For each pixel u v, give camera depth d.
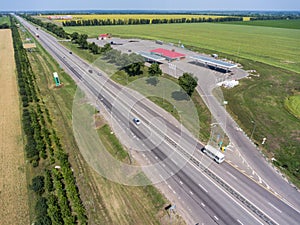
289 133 49.53
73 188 32.88
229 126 52.06
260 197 33.84
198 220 30.06
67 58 101.88
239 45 142.88
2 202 31.97
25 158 40.16
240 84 76.12
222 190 34.81
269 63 104.44
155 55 91.12
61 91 68.25
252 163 40.75
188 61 91.44
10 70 87.88
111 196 33.19
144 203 32.38
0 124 50.78
